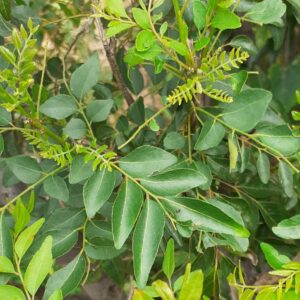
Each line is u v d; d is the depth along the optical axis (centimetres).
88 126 31
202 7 27
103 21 39
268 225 37
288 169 32
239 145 32
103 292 55
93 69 31
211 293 34
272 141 30
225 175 34
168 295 27
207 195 35
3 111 29
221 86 32
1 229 28
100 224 31
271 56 65
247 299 28
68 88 32
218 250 35
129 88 38
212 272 34
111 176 27
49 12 42
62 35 41
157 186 27
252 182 37
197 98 32
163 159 27
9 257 28
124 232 26
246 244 30
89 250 31
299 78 69
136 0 34
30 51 28
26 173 31
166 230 34
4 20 34
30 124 30
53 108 31
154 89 40
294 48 68
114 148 36
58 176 31
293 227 27
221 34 34
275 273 27
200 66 28
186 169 27
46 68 39
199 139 30
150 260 26
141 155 27
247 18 31
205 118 32
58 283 29
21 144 42
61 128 34
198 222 27
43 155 28
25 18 37
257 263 40
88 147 28
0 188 40
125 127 35
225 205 30
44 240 27
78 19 40
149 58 28
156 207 27
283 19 39
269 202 38
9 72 28
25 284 26
